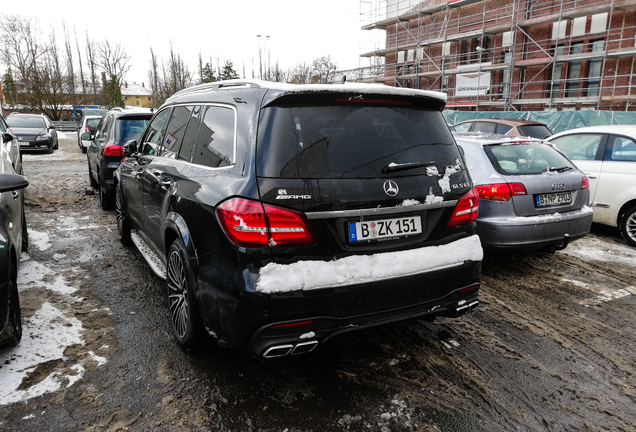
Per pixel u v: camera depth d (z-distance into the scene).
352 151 2.52
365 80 35.94
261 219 2.30
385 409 2.57
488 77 25.91
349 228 2.46
